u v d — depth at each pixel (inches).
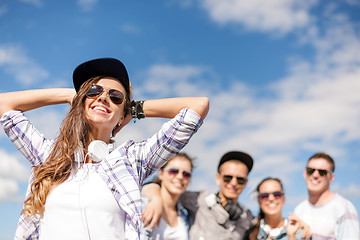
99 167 73.3
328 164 185.2
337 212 176.1
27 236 71.9
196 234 154.8
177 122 76.4
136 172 75.0
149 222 145.0
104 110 77.4
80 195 68.7
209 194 162.4
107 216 68.4
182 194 162.1
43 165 73.0
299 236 161.8
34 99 83.9
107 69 81.0
